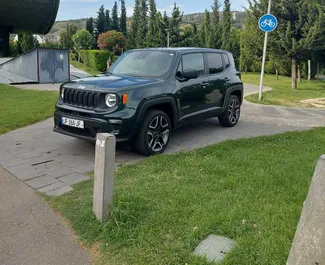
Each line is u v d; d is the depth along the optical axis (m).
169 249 2.56
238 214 3.05
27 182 4.06
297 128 7.33
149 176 4.09
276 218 2.99
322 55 19.33
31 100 10.08
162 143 5.25
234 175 4.07
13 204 3.49
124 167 4.42
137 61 5.91
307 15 17.02
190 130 6.97
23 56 17.42
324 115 9.24
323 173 1.85
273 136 6.26
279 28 17.77
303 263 1.96
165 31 37.28
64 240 2.83
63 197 3.61
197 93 5.87
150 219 2.97
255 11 18.20
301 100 13.71
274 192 3.58
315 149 5.39
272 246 2.56
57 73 17.06
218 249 2.56
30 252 2.67
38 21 19.77
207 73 6.32
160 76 5.38
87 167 4.59
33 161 4.84
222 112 6.89
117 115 4.51
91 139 4.72
